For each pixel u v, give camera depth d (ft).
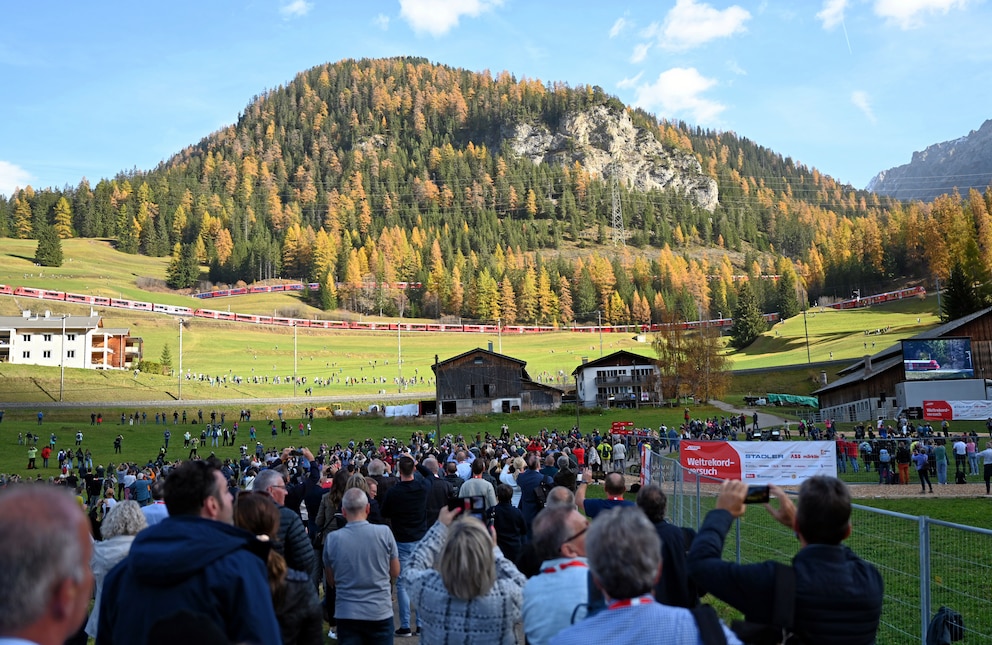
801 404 304.50
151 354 510.58
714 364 315.17
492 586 17.44
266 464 82.23
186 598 12.42
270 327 627.46
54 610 8.09
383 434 252.21
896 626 31.14
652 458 69.56
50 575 7.91
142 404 313.53
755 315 561.43
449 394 316.40
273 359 521.65
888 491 86.74
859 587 14.29
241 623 12.55
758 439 174.09
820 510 14.60
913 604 33.14
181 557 12.51
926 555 25.73
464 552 17.07
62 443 226.58
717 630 11.96
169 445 230.27
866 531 39.70
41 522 8.09
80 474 163.53
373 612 23.57
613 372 324.80
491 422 269.85
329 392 401.29
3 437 230.07
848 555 14.89
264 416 312.71
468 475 56.29
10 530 7.92
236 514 18.38
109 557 20.71
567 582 15.94
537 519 17.20
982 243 593.42
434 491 39.06
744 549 44.78
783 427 198.08
